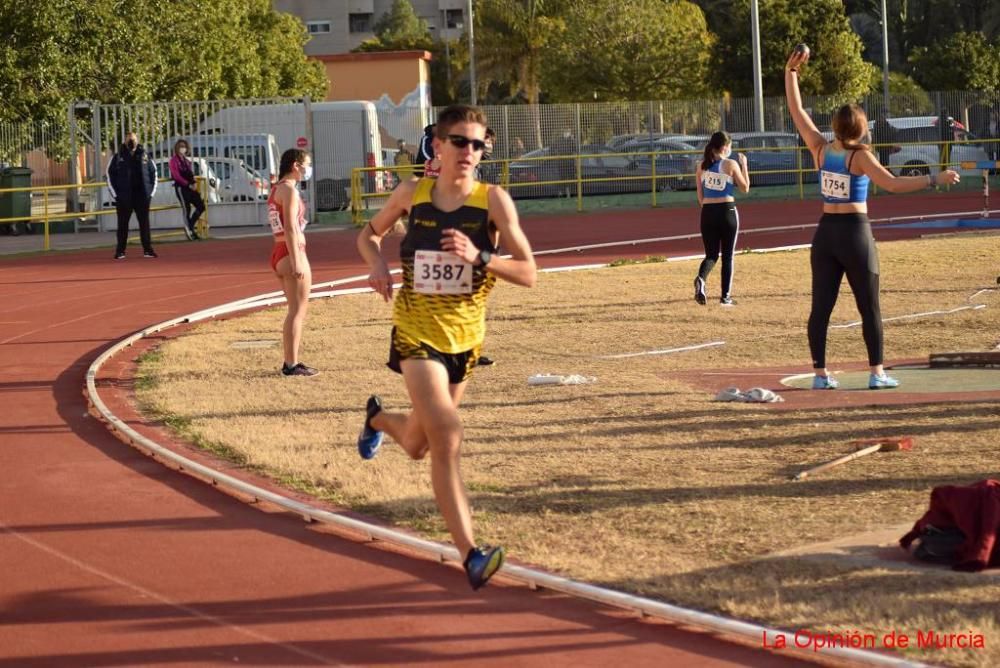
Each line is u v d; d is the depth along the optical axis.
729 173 24.95
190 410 16.52
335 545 10.85
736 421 14.83
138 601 9.53
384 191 57.12
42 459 14.38
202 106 55.28
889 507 11.02
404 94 91.25
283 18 92.44
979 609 8.46
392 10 151.62
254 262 37.47
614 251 39.06
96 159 49.47
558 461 13.16
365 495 12.11
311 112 52.41
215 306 28.03
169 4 64.06
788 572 9.38
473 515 11.27
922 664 7.53
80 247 43.44
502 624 8.84
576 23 86.12
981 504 9.34
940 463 12.47
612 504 11.50
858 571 9.31
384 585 9.75
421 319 9.12
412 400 8.99
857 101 68.38
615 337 22.14
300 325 18.91
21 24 56.41
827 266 16.67
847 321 23.09
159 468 13.77
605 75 84.00
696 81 83.88
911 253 33.75
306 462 13.47
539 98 104.06
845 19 86.19
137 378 19.17
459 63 101.62
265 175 50.12
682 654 8.21
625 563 9.84
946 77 95.62
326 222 52.53
